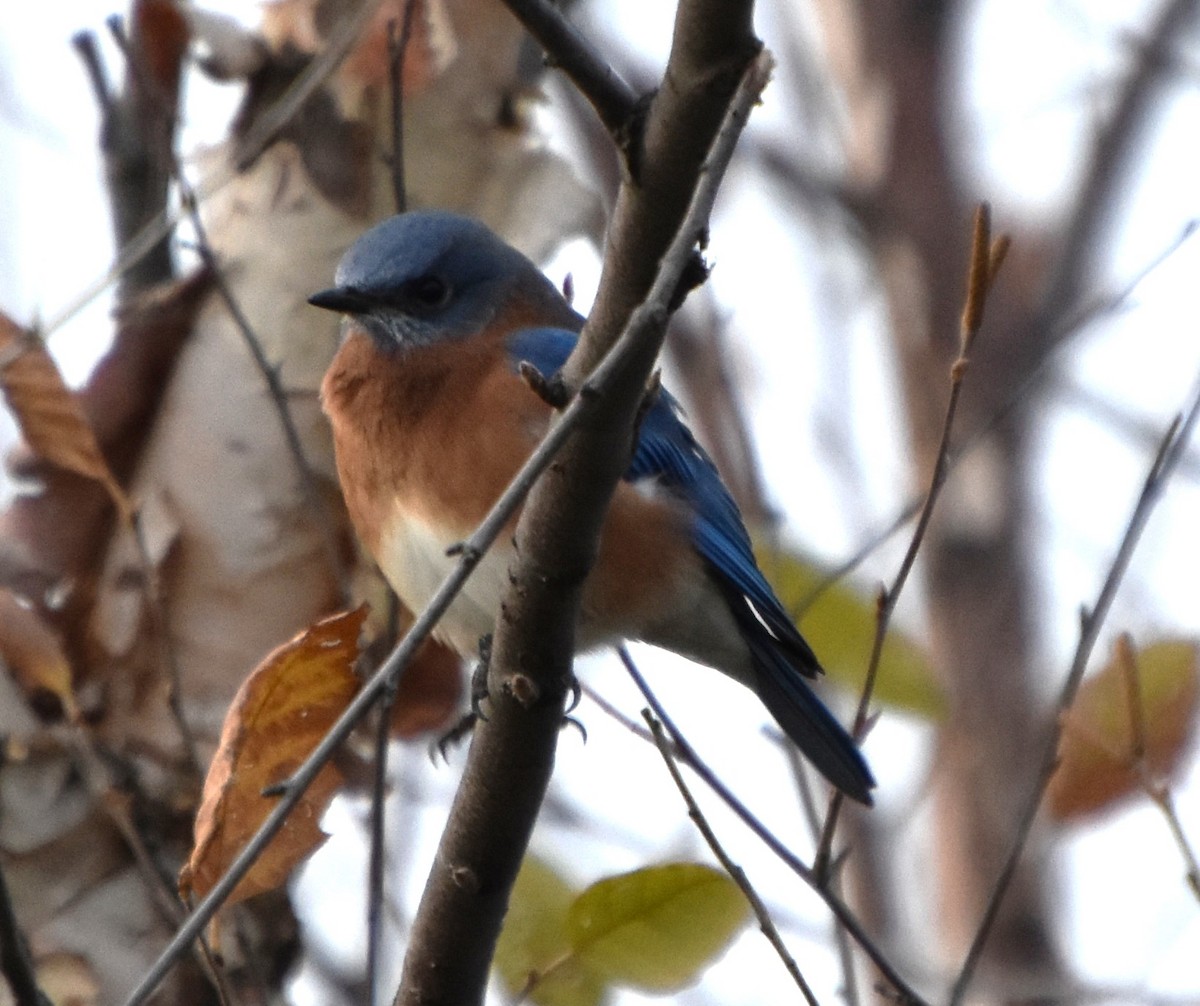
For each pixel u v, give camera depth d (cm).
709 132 659
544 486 709
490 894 777
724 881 846
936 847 1546
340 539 1093
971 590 1653
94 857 1014
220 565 1073
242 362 1101
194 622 1066
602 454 697
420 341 1037
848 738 1062
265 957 1009
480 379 1016
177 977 997
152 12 1105
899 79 1803
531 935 887
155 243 1018
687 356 1455
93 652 1050
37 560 1055
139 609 1056
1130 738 877
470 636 1021
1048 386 1659
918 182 1766
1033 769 1565
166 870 1017
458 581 629
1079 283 1719
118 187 1143
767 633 1091
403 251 1057
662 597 1060
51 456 948
